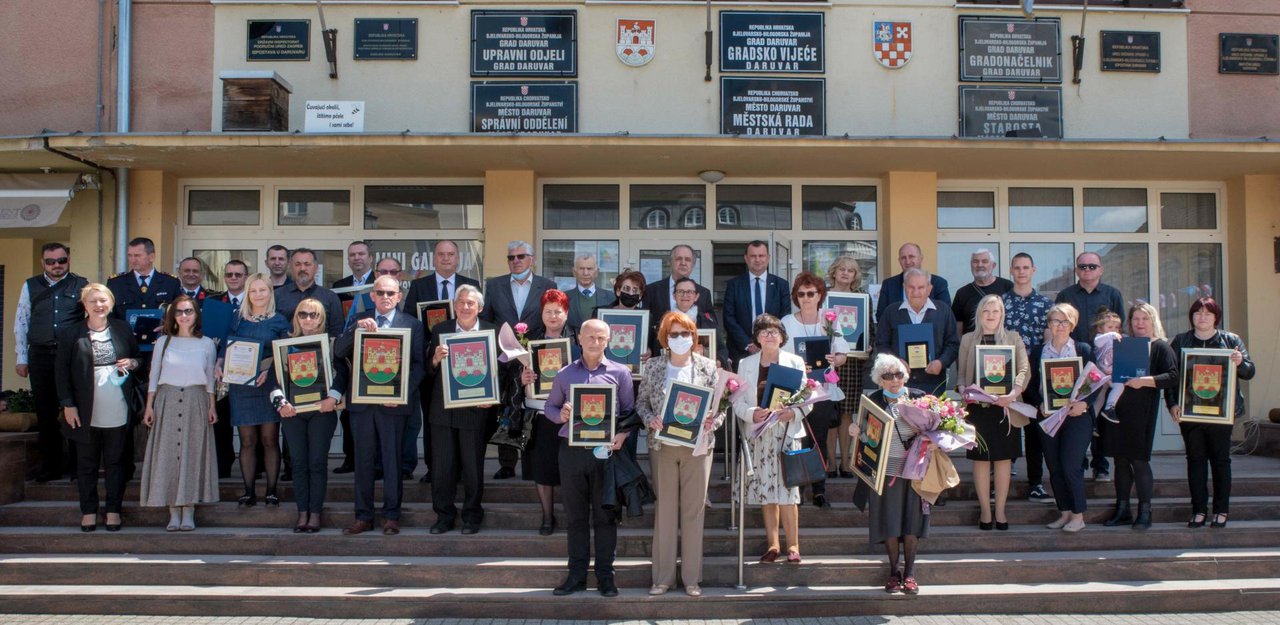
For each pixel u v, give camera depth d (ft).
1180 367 22.99
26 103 30.45
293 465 22.47
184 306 22.85
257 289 23.21
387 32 30.71
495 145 26.78
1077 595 20.17
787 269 31.50
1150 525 22.86
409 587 20.71
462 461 22.27
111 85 30.45
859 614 19.94
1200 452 22.86
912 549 20.10
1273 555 21.44
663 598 19.74
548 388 21.36
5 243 35.37
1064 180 32.19
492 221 30.42
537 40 30.66
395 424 22.30
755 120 30.53
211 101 30.50
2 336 35.14
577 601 19.65
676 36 30.76
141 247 25.21
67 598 20.01
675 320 19.80
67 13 30.55
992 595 20.10
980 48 31.01
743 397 20.65
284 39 30.66
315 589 20.52
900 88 30.89
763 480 20.54
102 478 25.04
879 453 19.67
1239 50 31.73
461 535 21.88
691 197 31.71
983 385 22.33
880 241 31.60
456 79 30.71
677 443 19.45
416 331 22.77
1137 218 32.45
